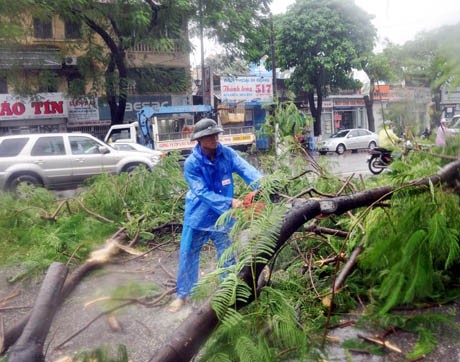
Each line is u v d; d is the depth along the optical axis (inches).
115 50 709.9
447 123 140.9
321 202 107.7
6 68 643.5
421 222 107.0
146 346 113.1
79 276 150.9
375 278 119.6
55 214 233.1
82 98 751.7
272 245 93.5
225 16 697.0
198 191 127.0
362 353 101.7
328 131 1275.8
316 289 129.4
